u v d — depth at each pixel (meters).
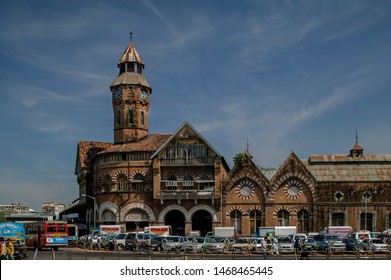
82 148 115.81
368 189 87.38
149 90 104.50
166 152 93.12
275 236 70.62
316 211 87.31
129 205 94.00
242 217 89.44
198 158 91.88
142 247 66.31
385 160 91.06
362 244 60.03
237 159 90.31
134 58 104.12
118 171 95.50
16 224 68.88
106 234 84.00
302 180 88.19
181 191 91.31
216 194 90.19
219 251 61.62
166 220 93.75
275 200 88.56
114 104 103.19
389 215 86.62
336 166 91.75
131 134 101.25
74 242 88.44
